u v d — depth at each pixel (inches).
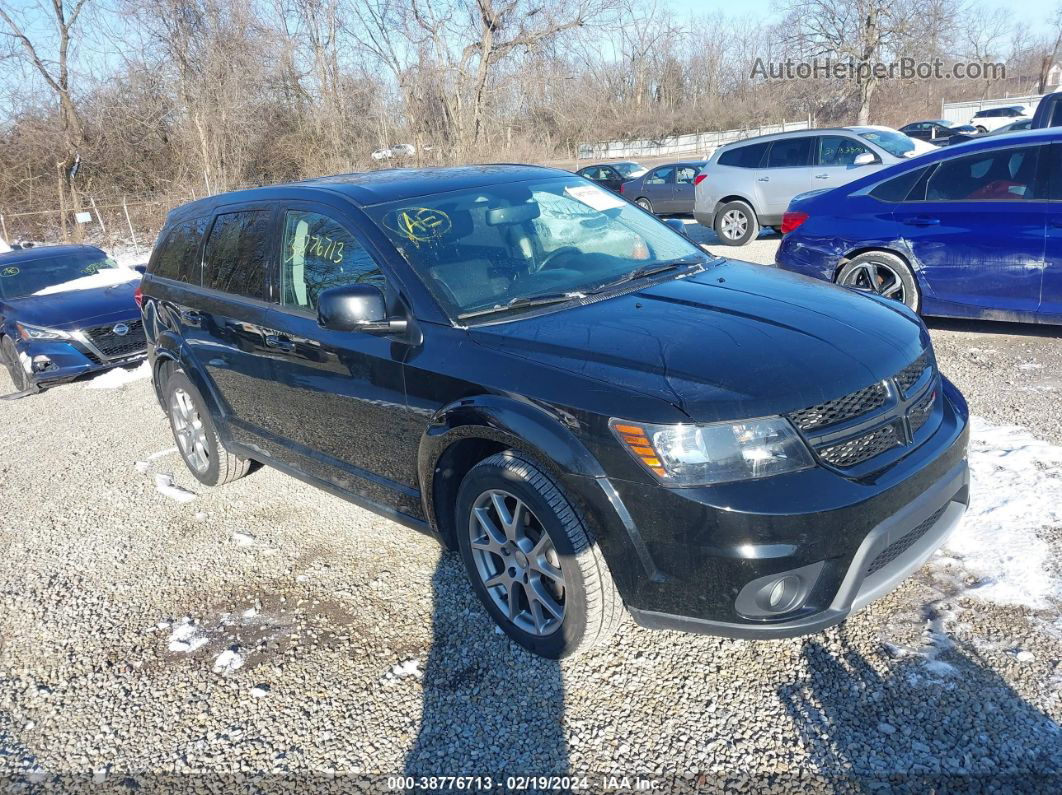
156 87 1038.4
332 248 151.9
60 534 188.9
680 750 104.3
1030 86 2229.3
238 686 126.5
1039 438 178.7
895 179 265.4
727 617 104.0
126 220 973.2
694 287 138.9
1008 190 240.7
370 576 154.2
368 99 1169.4
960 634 118.3
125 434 261.6
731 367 107.3
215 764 111.0
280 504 192.2
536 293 137.9
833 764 99.3
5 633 149.2
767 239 521.0
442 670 124.6
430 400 129.0
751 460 101.3
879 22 1657.2
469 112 1151.0
